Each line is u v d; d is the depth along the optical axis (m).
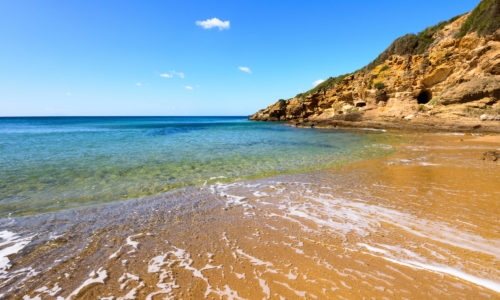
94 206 5.99
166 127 48.62
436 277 3.12
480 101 24.61
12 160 11.72
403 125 29.06
